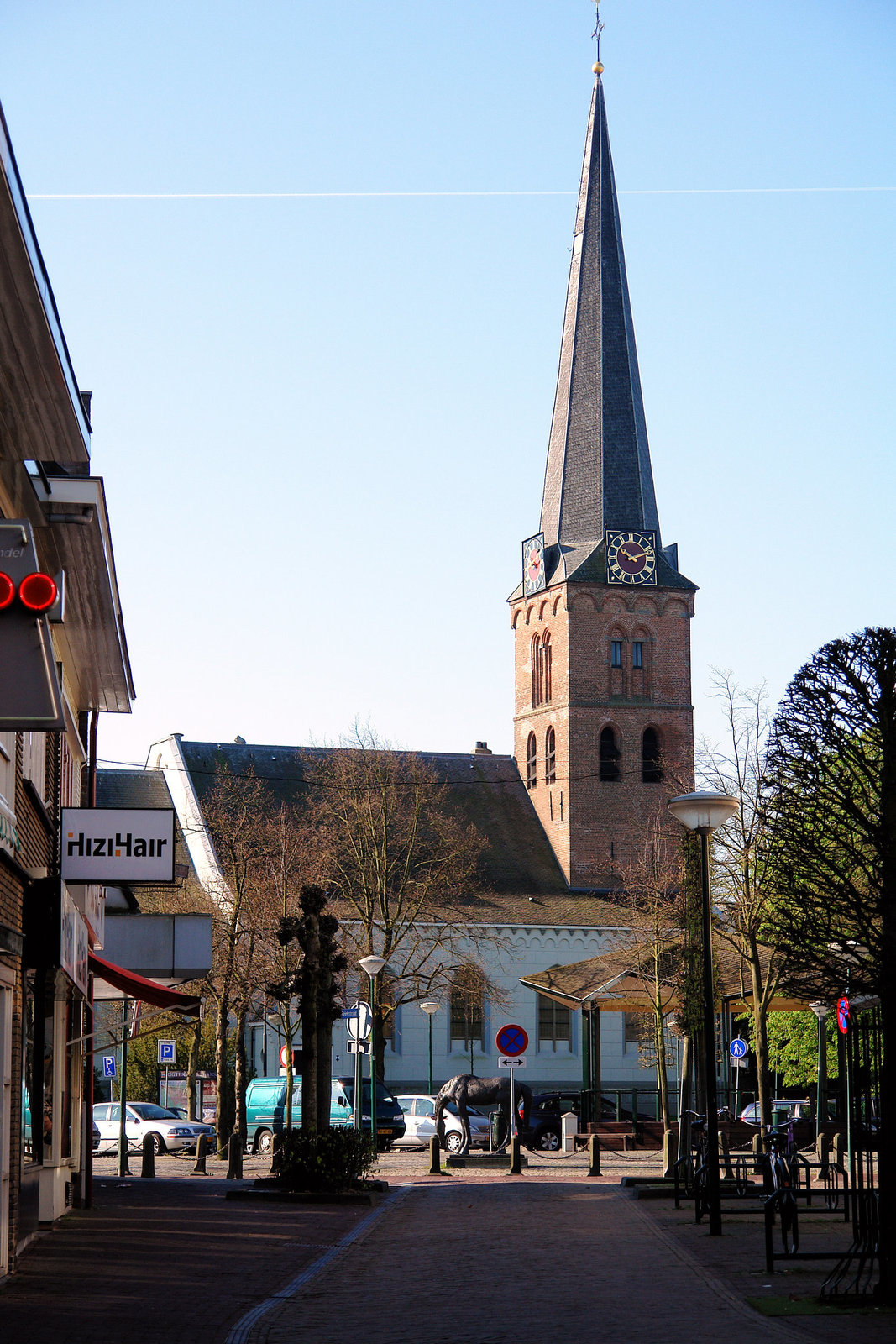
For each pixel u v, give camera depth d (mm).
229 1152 36219
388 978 57469
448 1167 43469
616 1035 74938
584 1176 37938
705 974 21359
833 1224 21281
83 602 20719
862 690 15562
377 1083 53375
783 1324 12258
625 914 71000
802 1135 38969
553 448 85562
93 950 26609
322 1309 13844
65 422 14406
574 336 85312
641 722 80938
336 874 64375
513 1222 22812
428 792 67875
